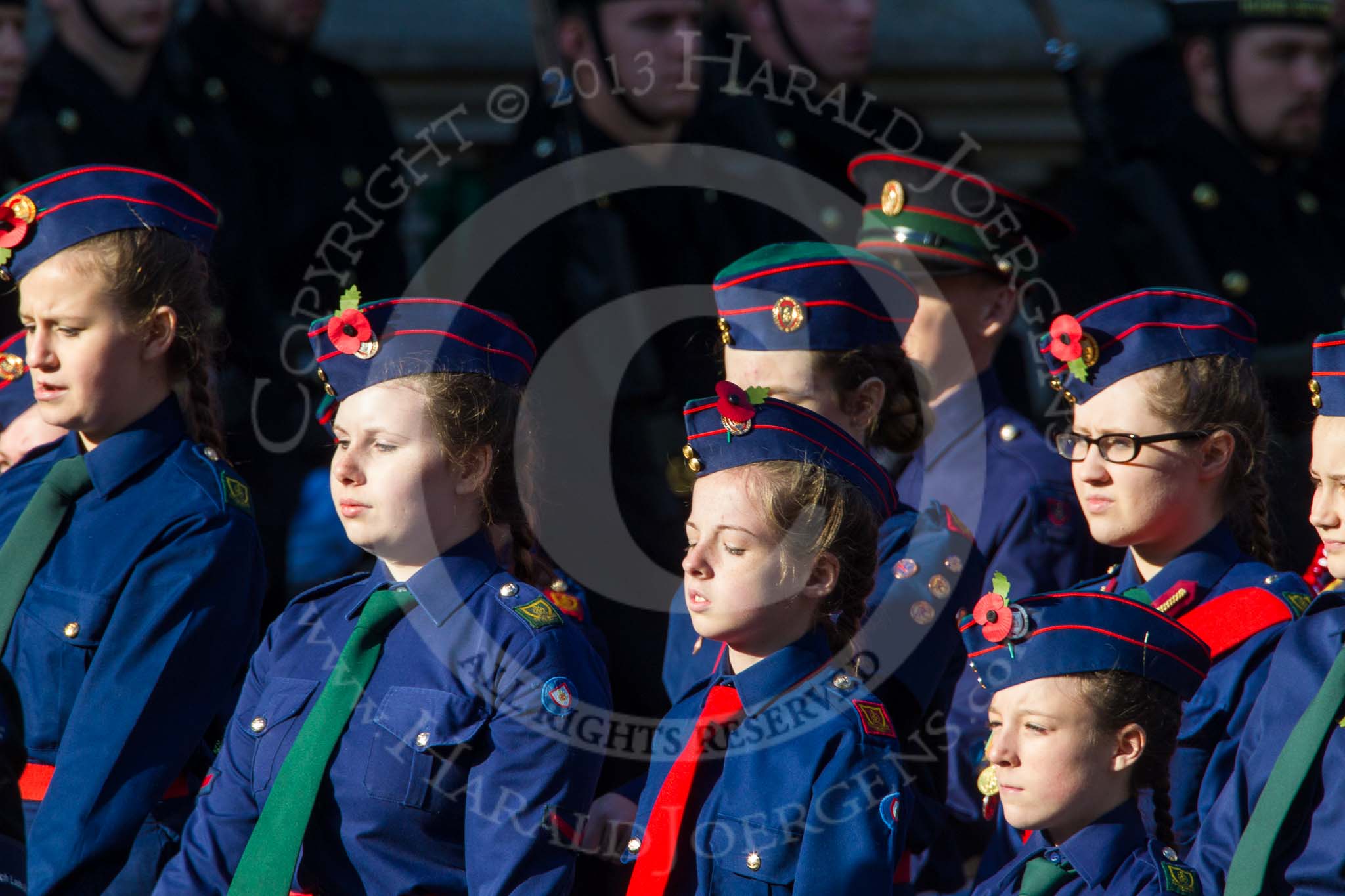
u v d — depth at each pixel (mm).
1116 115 21672
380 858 10555
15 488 13109
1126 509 12219
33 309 12125
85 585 12055
